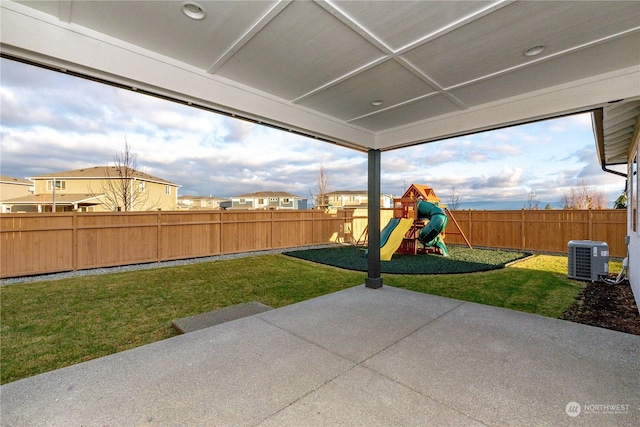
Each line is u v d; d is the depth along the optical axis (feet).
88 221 25.35
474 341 10.26
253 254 34.40
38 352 10.75
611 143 18.85
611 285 19.45
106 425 6.26
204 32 8.13
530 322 12.00
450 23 7.69
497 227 38.47
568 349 9.64
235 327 11.65
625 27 7.75
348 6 7.05
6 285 20.49
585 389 7.46
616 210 30.48
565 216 33.35
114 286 20.18
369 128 16.74
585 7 7.00
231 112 11.39
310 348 9.80
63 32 7.59
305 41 8.54
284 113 12.75
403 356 9.21
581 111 11.10
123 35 8.26
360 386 7.63
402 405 6.85
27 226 22.91
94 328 12.94
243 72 10.40
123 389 7.57
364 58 9.45
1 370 9.54
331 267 26.86
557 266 26.40
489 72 10.28
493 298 16.81
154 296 17.85
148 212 28.17
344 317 12.67
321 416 6.49
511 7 7.02
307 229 41.09
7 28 6.89
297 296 17.85
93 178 70.79
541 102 11.54
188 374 8.27
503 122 12.60
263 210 36.63
